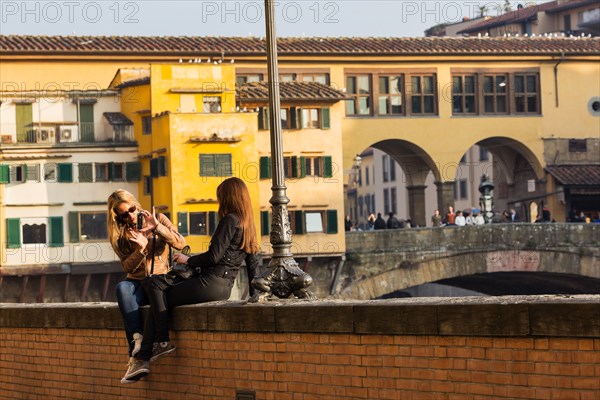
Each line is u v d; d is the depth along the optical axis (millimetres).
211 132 72188
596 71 82375
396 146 80438
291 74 77188
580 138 82000
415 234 74188
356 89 77875
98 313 14930
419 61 78625
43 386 15984
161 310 13773
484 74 79938
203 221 72188
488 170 94562
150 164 72812
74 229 72438
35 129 72500
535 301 10492
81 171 72562
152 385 14227
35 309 16062
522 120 80812
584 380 10125
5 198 71312
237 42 77812
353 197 139625
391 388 11547
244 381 13062
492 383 10727
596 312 10000
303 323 12375
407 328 11352
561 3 112500
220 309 13289
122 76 74188
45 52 73438
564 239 74875
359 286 74125
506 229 74438
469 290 83938
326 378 12172
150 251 14141
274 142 16859
